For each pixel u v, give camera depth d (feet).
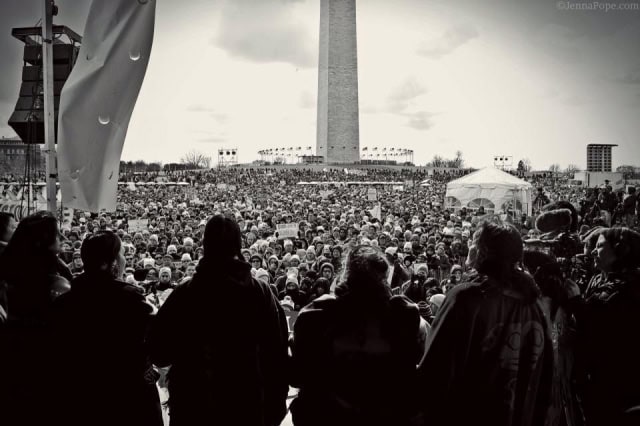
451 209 108.47
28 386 11.50
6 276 11.45
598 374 11.65
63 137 15.75
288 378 11.27
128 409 11.14
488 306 10.02
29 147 19.53
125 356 11.09
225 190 223.30
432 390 10.04
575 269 15.55
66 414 10.97
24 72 19.39
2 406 11.38
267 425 11.34
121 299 11.14
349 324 10.00
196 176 293.02
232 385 10.43
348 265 10.39
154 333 10.72
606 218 67.62
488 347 10.00
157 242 56.03
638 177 115.14
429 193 206.59
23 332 11.43
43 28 16.40
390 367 9.93
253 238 60.08
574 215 16.65
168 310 10.68
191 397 10.46
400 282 33.76
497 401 10.01
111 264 11.39
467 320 10.00
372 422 9.84
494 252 10.24
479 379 10.05
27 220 11.69
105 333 10.93
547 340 10.37
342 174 302.04
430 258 46.19
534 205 92.12
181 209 116.67
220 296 10.46
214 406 10.37
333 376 10.04
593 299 11.93
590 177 112.78
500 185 86.53
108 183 16.20
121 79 15.72
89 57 15.70
